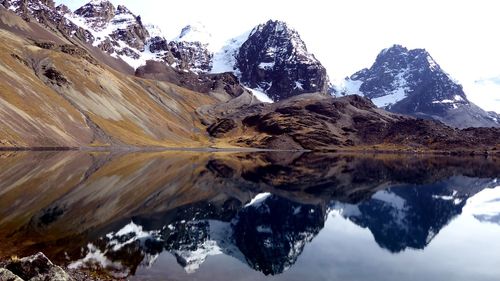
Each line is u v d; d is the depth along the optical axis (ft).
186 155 523.29
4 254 94.58
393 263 101.09
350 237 127.13
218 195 202.80
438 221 153.69
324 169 380.58
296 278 88.02
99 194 180.04
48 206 149.07
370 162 506.48
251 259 100.68
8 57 625.00
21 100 499.92
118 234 117.39
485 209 179.83
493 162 556.51
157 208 160.86
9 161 296.30
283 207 178.19
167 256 99.71
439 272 95.25
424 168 418.10
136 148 603.67
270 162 463.42
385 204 190.29
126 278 82.64
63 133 511.40
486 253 111.24
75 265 89.20
